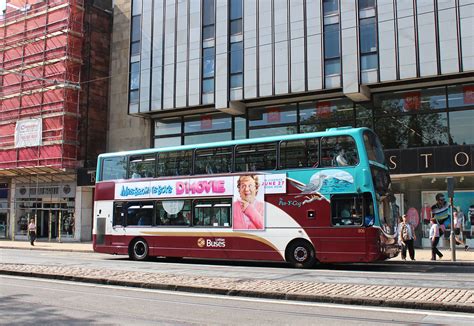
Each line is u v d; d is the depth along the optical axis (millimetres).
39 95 37438
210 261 20062
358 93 25250
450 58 23344
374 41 25094
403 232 19328
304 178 16453
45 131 36688
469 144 23859
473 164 22266
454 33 23391
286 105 29094
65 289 11633
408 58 24203
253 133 29844
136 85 32531
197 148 18906
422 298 9148
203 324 7652
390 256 15727
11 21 40094
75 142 36125
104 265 17312
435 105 25281
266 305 9289
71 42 36594
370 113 26703
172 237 18875
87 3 37469
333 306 9133
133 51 32938
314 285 11078
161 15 31984
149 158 20125
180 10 31297
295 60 27000
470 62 22938
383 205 15820
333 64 26062
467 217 23906
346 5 25812
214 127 31344
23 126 37750
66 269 15172
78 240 35219
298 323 7672
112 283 12375
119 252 20156
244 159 17766
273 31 27812
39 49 38031
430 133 25172
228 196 17812
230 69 29016
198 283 11500
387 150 24234
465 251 23266
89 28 37250
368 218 15305
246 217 17312
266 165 17250
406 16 24438
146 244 19531
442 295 9461
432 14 23906
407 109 25906
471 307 8422
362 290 10227
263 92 27734
